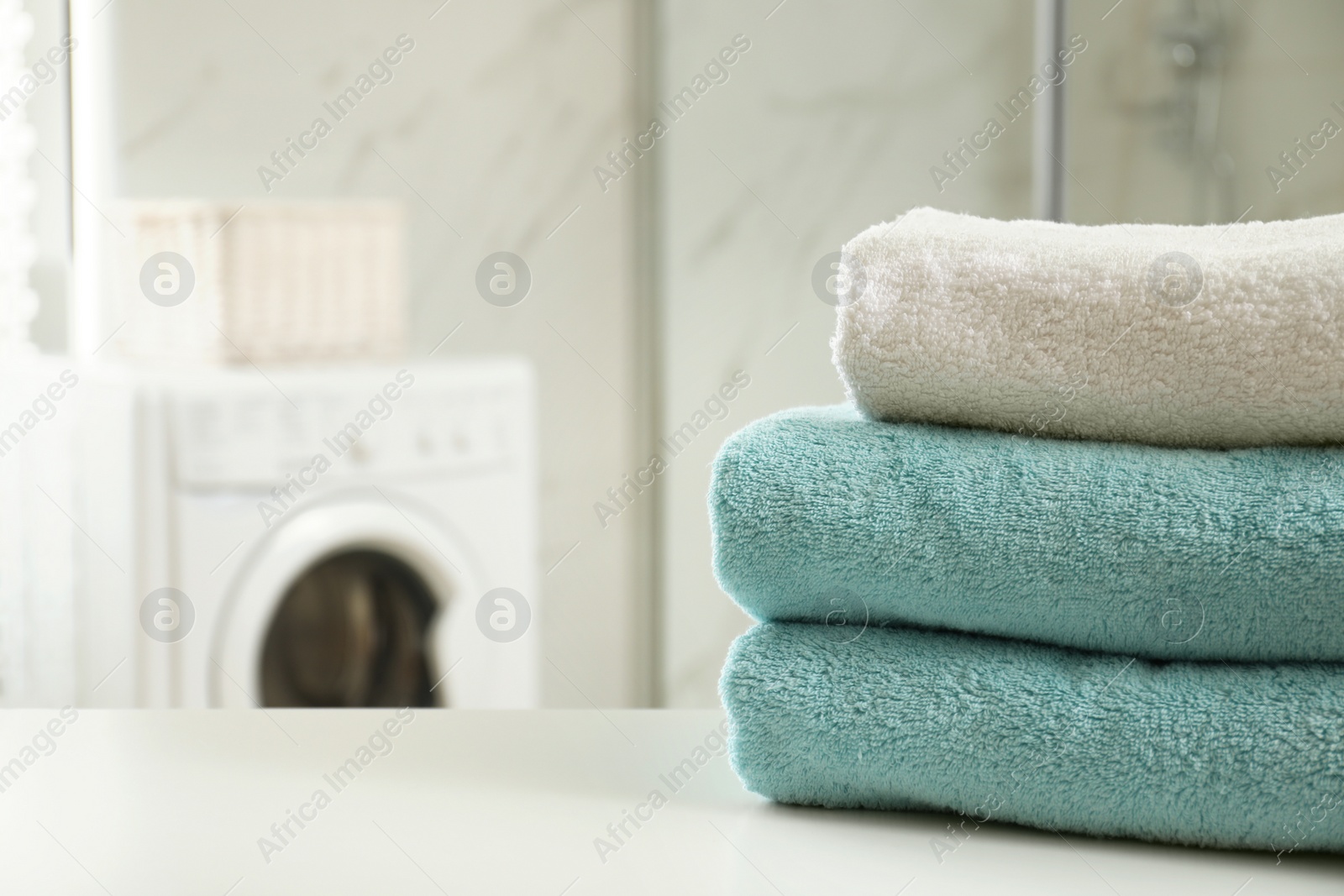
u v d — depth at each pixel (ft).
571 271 7.86
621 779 1.55
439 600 6.24
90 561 5.58
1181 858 1.34
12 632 5.84
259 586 5.59
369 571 6.22
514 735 1.76
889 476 1.43
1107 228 1.63
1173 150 5.14
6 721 1.78
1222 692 1.35
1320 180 4.87
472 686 6.31
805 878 1.25
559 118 7.80
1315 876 1.28
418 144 7.45
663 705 7.77
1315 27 4.84
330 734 1.73
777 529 1.43
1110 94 5.30
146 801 1.43
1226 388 1.37
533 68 7.72
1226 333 1.36
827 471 1.44
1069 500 1.38
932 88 6.21
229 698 5.54
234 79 6.92
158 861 1.25
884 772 1.42
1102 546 1.36
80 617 5.61
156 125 6.71
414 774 1.56
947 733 1.40
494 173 7.66
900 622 1.49
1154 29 5.17
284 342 6.16
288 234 6.13
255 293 6.05
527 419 6.58
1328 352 1.34
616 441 8.00
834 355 1.47
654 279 7.77
